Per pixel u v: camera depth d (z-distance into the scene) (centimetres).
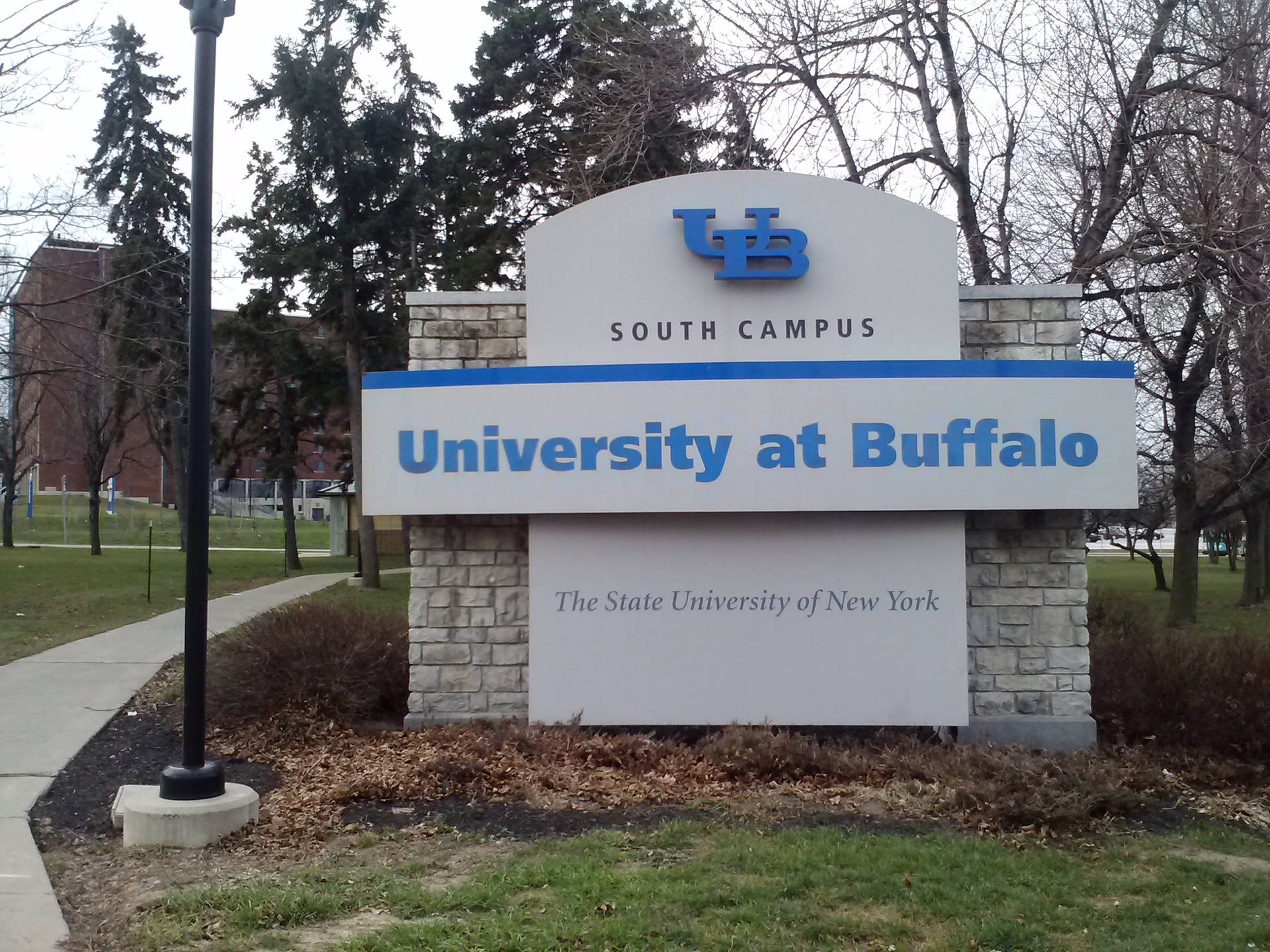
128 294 2320
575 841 610
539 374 851
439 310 904
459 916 492
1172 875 566
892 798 704
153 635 1438
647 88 1512
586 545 861
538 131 2489
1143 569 4262
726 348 866
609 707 852
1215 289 1278
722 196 871
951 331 860
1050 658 861
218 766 644
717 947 457
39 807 694
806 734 868
